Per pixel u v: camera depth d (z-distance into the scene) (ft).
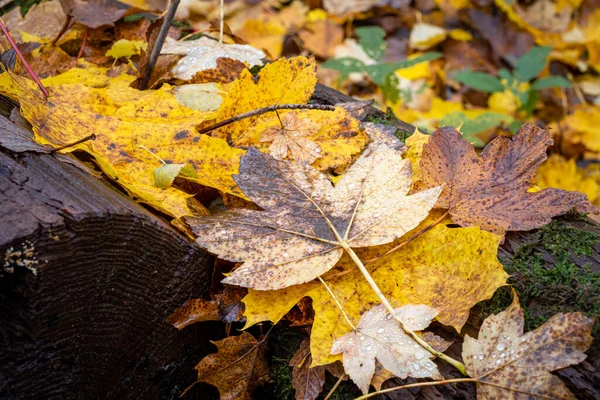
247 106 2.66
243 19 6.27
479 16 5.98
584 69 5.91
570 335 2.25
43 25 3.35
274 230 2.39
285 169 2.49
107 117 2.59
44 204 2.24
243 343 2.49
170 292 2.44
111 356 2.40
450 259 2.39
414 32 6.06
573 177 4.90
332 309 2.37
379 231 2.37
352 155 2.64
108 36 3.38
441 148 2.54
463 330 2.39
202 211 2.51
